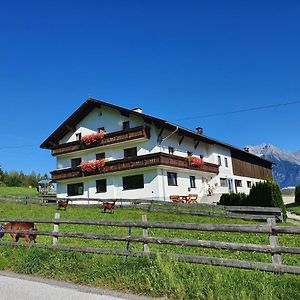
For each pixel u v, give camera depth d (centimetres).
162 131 3819
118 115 4047
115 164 3847
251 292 691
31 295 777
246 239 1600
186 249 1305
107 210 2923
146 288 773
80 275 884
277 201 2748
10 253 1121
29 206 3059
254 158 5859
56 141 4538
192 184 4191
